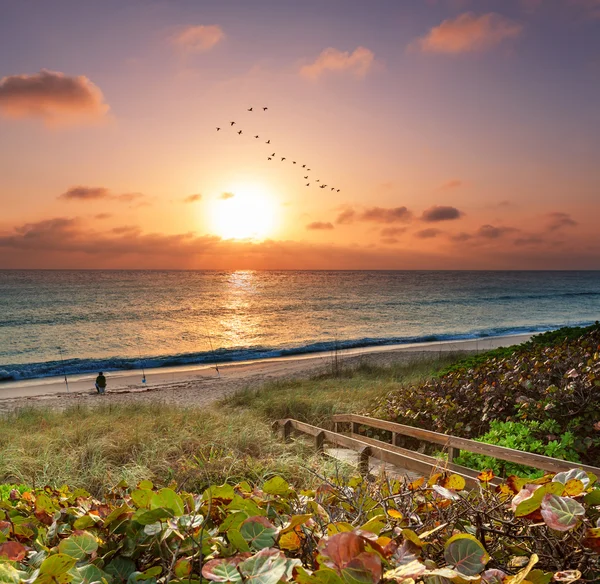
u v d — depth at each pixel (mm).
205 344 45219
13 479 7340
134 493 1461
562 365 7730
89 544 1390
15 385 28125
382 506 1682
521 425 6406
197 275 199125
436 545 1415
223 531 1400
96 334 51375
